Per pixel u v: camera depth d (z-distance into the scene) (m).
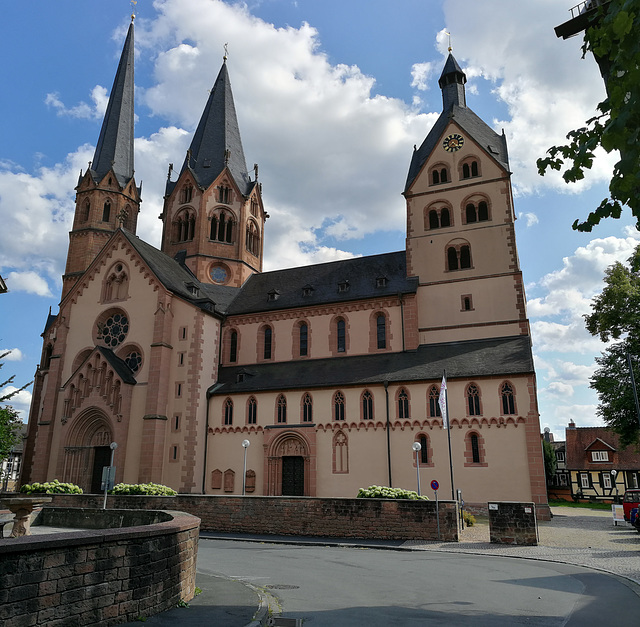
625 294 50.22
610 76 7.15
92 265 57.41
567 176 7.25
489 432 43.22
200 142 71.88
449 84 62.50
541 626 12.22
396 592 16.27
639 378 49.84
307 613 13.41
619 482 80.94
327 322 55.69
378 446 45.97
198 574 19.00
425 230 55.62
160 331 51.97
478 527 35.97
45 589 9.52
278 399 50.16
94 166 69.88
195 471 49.28
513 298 50.78
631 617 13.15
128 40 77.69
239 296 63.50
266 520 32.81
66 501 39.69
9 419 36.28
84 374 52.34
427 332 52.50
